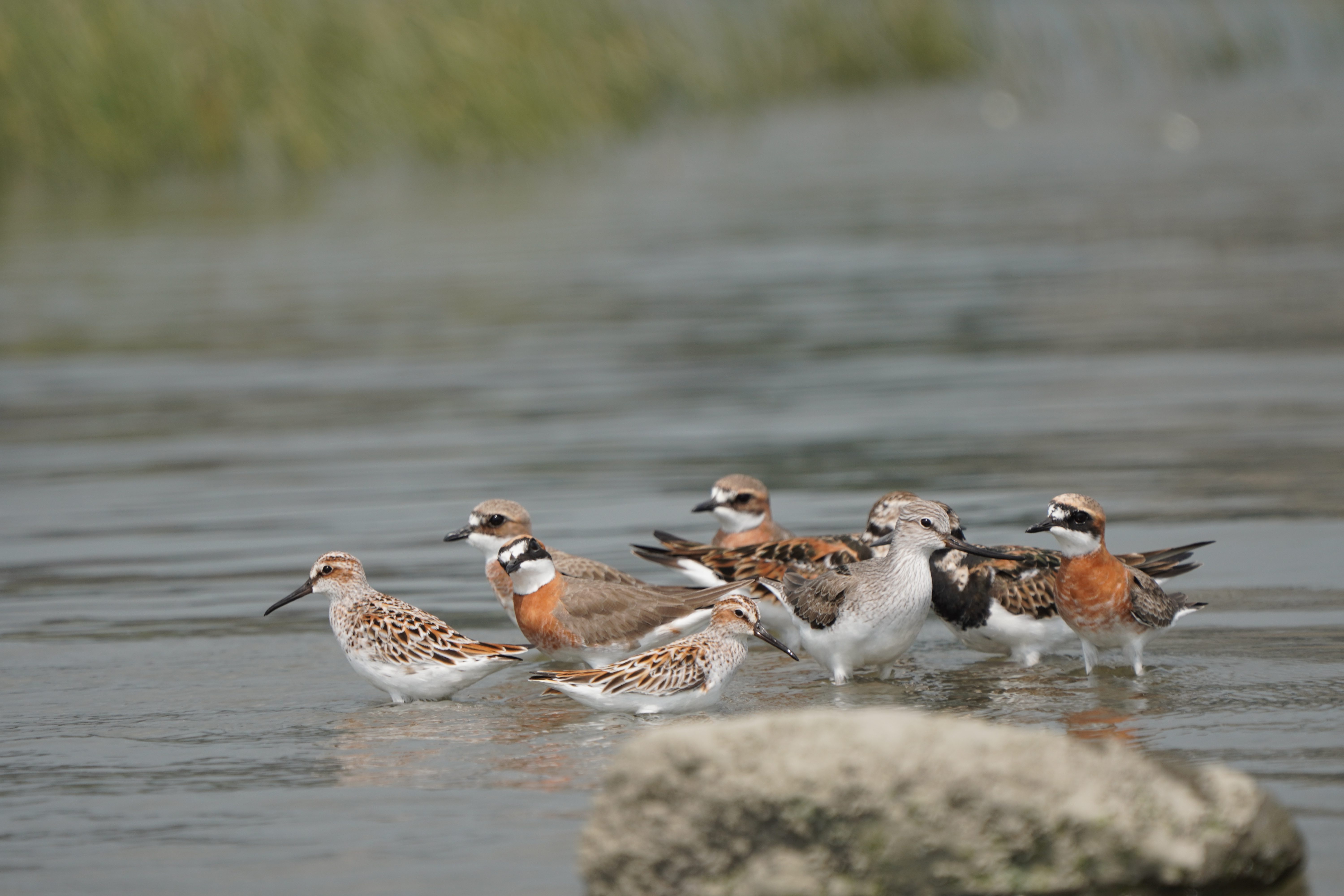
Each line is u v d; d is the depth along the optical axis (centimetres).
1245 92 5578
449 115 4228
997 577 1108
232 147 4022
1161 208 3453
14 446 1862
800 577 1152
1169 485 1514
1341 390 1884
